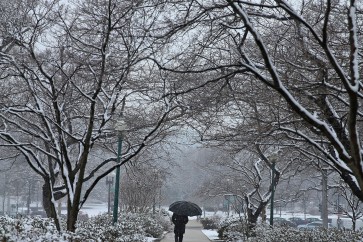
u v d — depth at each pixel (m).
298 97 16.80
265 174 51.81
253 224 37.47
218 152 48.88
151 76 22.19
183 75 17.81
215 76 17.64
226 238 42.66
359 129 19.55
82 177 19.03
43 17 19.50
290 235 27.44
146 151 30.91
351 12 11.18
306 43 14.74
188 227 76.00
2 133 19.62
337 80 16.75
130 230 29.70
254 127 19.33
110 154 33.25
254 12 15.51
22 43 19.69
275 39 18.12
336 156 17.62
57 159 20.16
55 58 20.62
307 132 21.44
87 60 19.58
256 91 17.28
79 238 16.31
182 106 19.00
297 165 32.78
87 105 25.69
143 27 16.98
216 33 15.95
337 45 15.32
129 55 18.00
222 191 46.75
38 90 23.39
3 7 19.66
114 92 20.25
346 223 57.62
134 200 54.47
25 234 14.20
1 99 21.78
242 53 13.32
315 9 15.72
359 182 11.57
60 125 19.73
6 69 22.12
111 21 18.36
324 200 37.22
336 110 18.20
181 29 15.14
